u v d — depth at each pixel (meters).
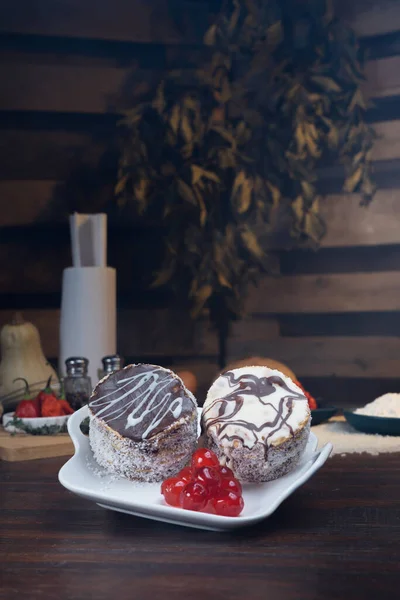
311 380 2.76
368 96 2.73
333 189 2.73
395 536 0.87
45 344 2.70
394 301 2.70
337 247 2.73
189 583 0.73
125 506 0.89
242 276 2.64
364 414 1.50
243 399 1.01
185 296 2.73
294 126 2.61
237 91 2.67
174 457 0.98
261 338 2.75
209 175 2.58
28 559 0.80
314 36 2.69
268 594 0.70
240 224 2.63
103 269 2.12
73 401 1.71
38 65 2.70
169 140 2.61
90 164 2.73
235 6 2.68
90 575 0.75
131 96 2.74
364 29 2.72
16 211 2.69
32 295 2.71
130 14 2.72
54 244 2.71
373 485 1.13
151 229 2.73
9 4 2.67
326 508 0.99
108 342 2.14
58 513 0.98
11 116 2.70
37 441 1.45
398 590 0.71
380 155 2.71
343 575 0.75
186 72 2.66
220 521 0.84
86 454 1.02
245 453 0.95
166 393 1.00
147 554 0.81
